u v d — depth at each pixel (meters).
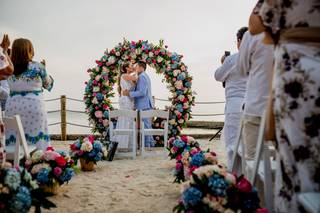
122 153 7.99
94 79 10.20
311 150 1.71
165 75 10.30
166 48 10.28
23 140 4.09
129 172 6.07
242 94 4.65
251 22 2.34
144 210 3.82
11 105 5.12
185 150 5.08
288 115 1.77
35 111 5.15
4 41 3.61
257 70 3.38
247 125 3.46
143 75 9.02
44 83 5.40
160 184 5.07
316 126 1.70
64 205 3.99
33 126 5.15
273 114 2.00
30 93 5.17
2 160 3.28
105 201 4.17
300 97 1.74
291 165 1.77
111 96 10.27
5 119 3.98
